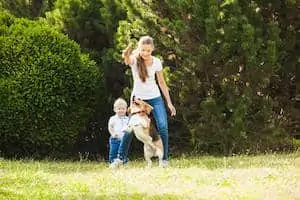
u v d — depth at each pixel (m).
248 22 24.75
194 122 25.73
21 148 27.11
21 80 25.33
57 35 26.25
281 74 26.42
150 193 14.55
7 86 25.30
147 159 20.02
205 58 24.39
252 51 24.09
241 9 25.25
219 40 24.31
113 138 22.61
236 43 24.27
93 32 29.20
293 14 26.08
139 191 14.84
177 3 24.56
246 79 24.70
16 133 25.72
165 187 15.30
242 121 24.19
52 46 25.95
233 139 24.48
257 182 15.70
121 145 21.33
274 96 26.80
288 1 25.77
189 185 15.52
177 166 20.14
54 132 25.94
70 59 26.03
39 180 16.73
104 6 28.39
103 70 27.86
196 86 25.09
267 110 24.78
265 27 25.48
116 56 26.28
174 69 25.81
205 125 24.81
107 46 29.44
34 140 25.88
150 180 16.34
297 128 26.97
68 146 27.83
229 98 24.58
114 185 15.64
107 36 29.16
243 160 21.11
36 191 14.98
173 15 25.77
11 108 25.30
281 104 26.78
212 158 22.70
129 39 26.02
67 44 26.27
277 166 18.88
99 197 14.16
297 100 26.89
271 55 24.19
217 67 24.91
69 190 15.11
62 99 25.67
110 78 28.03
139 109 19.97
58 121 25.89
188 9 24.61
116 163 21.19
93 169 20.89
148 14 25.69
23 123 25.52
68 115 26.08
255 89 24.84
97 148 28.95
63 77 25.69
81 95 26.34
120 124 22.59
